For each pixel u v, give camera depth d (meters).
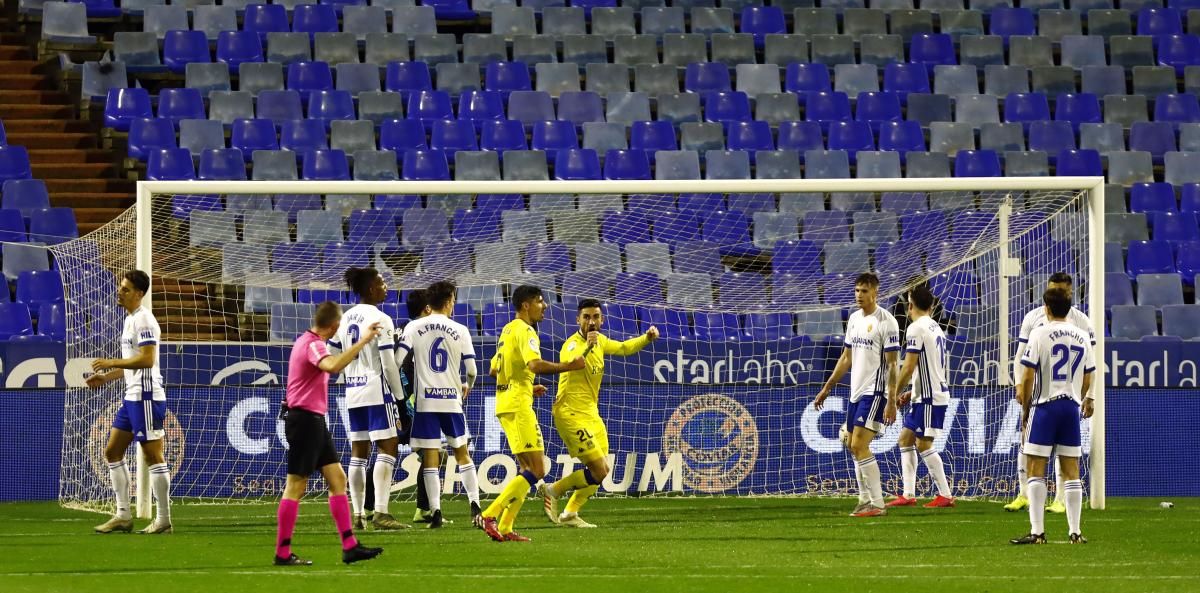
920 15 75.00
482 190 43.31
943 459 49.03
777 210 60.59
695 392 49.31
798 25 74.50
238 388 48.09
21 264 56.00
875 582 26.83
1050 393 33.06
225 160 60.16
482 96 66.56
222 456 47.78
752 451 49.25
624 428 48.91
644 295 52.06
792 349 49.59
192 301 51.66
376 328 29.06
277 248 49.94
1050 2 77.69
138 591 25.48
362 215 52.94
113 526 36.81
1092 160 65.88
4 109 64.62
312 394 29.22
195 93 64.50
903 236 51.03
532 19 72.75
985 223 48.72
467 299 52.91
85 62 66.06
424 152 62.00
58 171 61.25
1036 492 33.28
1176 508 44.22
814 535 35.66
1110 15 75.69
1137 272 60.16
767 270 53.03
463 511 43.09
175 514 42.41
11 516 41.81
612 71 69.06
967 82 71.12
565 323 51.75
